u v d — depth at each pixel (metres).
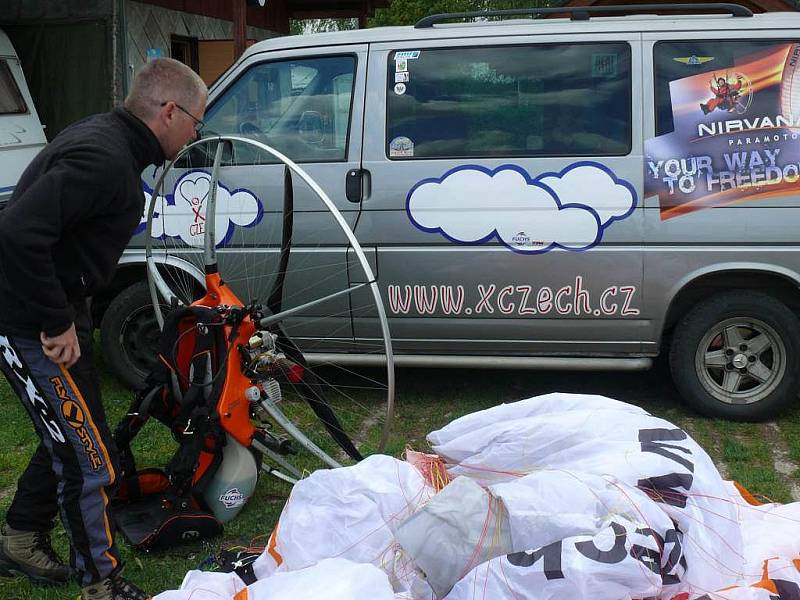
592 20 4.30
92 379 2.63
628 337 4.28
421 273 4.31
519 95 4.26
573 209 4.17
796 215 4.08
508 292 4.27
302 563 2.57
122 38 8.52
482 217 4.23
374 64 4.36
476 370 5.31
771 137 4.11
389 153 4.31
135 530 3.19
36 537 2.85
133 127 2.50
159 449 4.07
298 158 4.39
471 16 4.38
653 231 4.13
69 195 2.27
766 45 4.13
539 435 2.76
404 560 2.47
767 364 4.34
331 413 3.61
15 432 4.31
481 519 2.40
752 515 2.77
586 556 2.18
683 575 2.31
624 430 2.72
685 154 4.12
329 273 4.39
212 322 3.18
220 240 4.46
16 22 8.70
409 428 4.40
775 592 2.30
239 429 3.23
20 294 2.31
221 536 3.24
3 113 7.63
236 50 8.54
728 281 4.28
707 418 4.44
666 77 4.17
